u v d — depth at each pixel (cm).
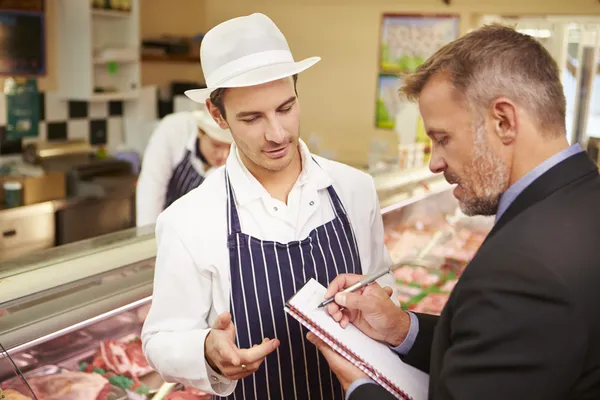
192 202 145
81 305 155
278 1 573
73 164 455
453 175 106
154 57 534
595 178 100
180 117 294
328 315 130
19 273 154
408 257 263
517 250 92
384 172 276
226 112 137
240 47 134
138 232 189
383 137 549
